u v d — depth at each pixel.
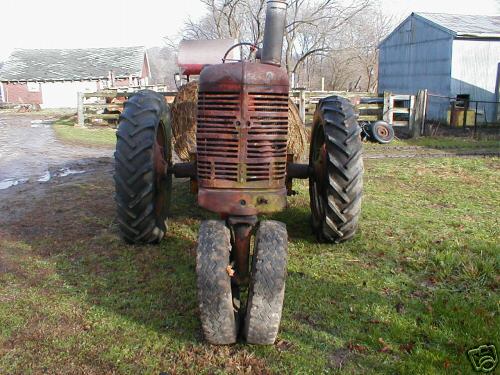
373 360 2.85
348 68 41.94
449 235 4.81
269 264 2.83
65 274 3.91
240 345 2.97
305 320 3.25
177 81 8.38
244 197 3.03
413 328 3.15
